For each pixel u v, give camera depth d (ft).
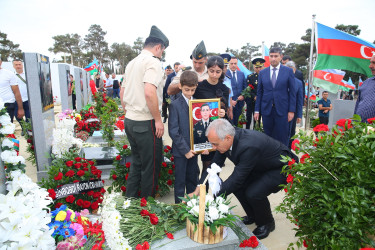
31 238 5.57
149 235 7.52
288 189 6.73
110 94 57.16
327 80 36.45
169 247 7.07
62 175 9.63
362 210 5.29
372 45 20.57
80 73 31.60
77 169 10.21
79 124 20.15
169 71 34.27
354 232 5.60
